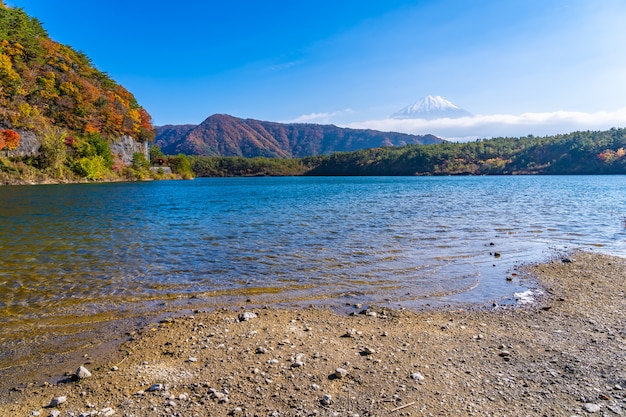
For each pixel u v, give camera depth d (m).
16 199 38.53
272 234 18.31
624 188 57.91
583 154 147.62
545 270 11.78
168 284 10.27
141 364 5.82
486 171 168.00
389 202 37.56
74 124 97.38
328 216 25.86
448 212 28.05
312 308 8.48
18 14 107.62
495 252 14.19
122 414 4.52
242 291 9.69
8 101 79.12
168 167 142.50
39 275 11.09
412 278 10.88
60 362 5.94
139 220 23.89
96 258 13.29
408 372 5.52
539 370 5.57
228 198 44.59
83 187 65.44
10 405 4.75
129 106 134.50
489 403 4.70
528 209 29.73
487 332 7.14
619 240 16.77
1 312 8.15
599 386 5.07
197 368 5.66
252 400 4.79
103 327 7.35
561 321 7.69
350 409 4.60
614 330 7.15
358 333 7.02
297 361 5.80
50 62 106.12
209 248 15.00
